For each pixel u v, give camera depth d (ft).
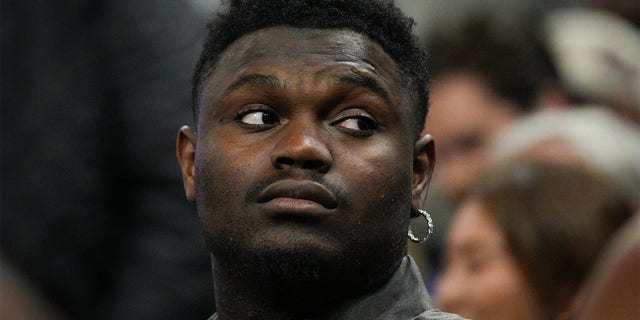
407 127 19.81
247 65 19.52
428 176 20.93
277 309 19.26
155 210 30.94
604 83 40.22
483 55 38.19
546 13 43.34
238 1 20.47
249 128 19.30
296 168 18.75
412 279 20.17
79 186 31.01
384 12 20.27
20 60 31.50
